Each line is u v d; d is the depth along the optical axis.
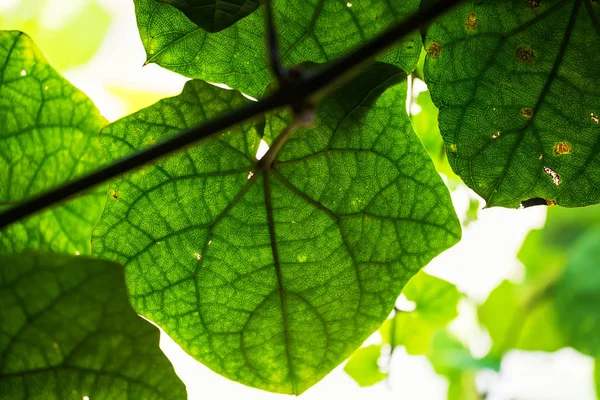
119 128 0.37
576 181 0.38
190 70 0.38
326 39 0.37
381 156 0.38
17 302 0.34
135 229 0.38
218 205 0.38
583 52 0.37
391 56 0.37
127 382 0.35
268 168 0.38
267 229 0.38
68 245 0.38
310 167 0.38
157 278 0.38
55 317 0.34
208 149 0.37
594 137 0.38
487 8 0.37
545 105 0.38
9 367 0.34
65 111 0.37
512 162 0.38
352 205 0.38
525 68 0.38
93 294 0.34
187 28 0.37
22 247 0.37
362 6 0.37
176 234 0.38
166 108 0.37
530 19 0.37
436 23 0.37
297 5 0.37
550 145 0.38
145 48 0.38
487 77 0.38
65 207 0.37
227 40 0.37
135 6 0.37
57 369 0.35
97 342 0.34
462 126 0.38
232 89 0.37
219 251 0.38
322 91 0.32
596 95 0.37
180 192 0.38
